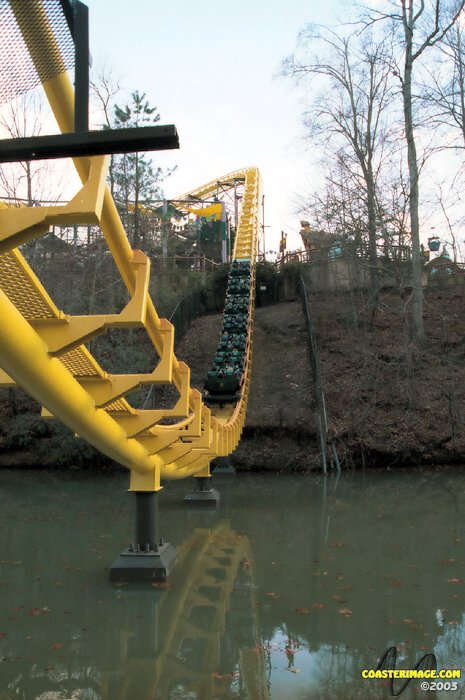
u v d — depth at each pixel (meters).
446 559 10.69
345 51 39.06
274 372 29.55
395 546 11.71
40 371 5.43
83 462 23.02
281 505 16.34
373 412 24.97
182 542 12.30
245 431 23.77
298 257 42.19
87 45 3.19
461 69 32.66
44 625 7.70
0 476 21.75
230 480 20.84
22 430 23.66
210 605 8.38
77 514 15.32
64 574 10.02
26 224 4.06
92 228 30.61
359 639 7.05
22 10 2.70
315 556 11.05
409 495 17.58
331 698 5.59
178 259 49.09
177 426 10.48
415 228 28.95
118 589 9.20
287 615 7.91
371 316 33.41
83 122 3.18
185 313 34.97
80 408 6.55
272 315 37.19
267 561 10.73
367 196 34.22
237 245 45.75
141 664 6.48
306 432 23.47
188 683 6.04
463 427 23.70
